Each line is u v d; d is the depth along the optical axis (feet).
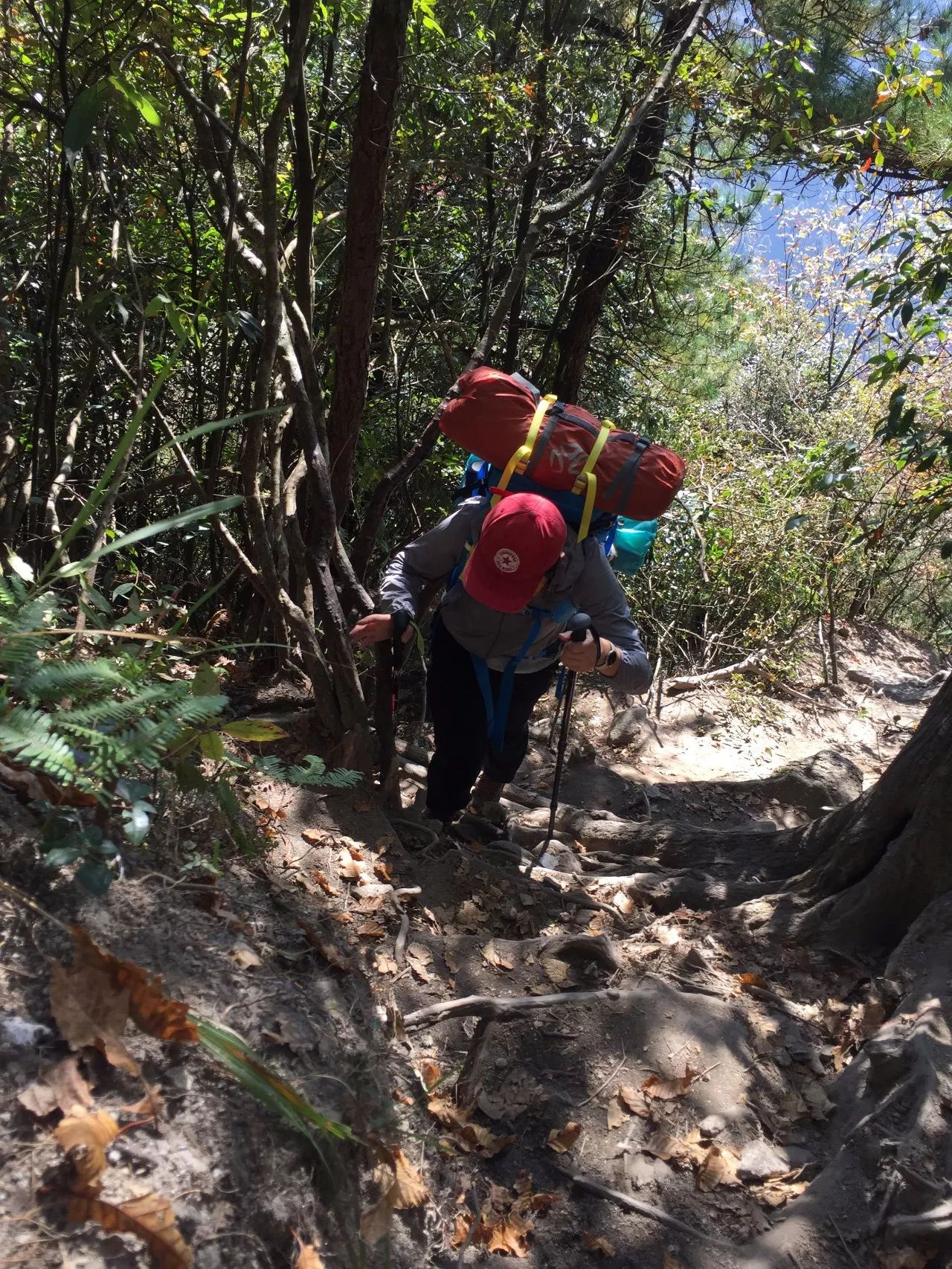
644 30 20.07
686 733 20.63
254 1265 5.16
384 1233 6.12
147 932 6.52
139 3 11.46
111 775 5.97
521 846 12.80
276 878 9.09
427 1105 7.66
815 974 9.91
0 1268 4.25
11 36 11.94
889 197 19.25
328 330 15.17
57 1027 5.32
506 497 9.56
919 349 24.77
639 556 11.34
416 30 16.01
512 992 9.09
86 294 13.96
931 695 25.84
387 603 10.59
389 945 9.15
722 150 22.24
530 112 16.83
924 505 17.30
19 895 5.70
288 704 12.92
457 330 18.35
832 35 19.57
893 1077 8.09
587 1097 8.15
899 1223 6.98
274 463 12.53
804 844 11.91
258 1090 5.45
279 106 9.72
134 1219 4.59
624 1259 7.04
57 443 15.26
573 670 10.36
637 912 11.32
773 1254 6.98
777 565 24.40
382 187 11.22
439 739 11.50
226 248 11.77
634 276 23.36
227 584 15.80
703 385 32.83
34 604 6.66
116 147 14.17
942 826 9.77
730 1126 7.99
